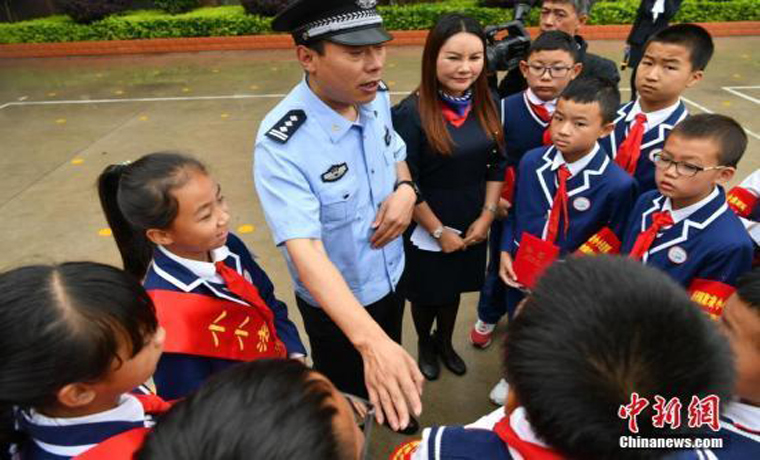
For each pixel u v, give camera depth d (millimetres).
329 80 1293
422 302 2229
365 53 1260
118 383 831
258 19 9883
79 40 10039
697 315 616
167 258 1250
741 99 5984
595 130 1722
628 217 1798
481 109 1993
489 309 2426
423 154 1979
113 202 1364
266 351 1383
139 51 9977
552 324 609
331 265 1254
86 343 757
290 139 1341
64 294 754
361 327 1120
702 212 1481
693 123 1411
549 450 658
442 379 2395
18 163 4875
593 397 571
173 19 9938
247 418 539
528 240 1908
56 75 8531
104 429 854
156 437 556
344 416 610
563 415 582
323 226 1472
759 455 745
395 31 9734
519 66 2521
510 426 719
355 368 1795
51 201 4086
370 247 1571
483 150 2000
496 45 2439
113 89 7500
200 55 9656
